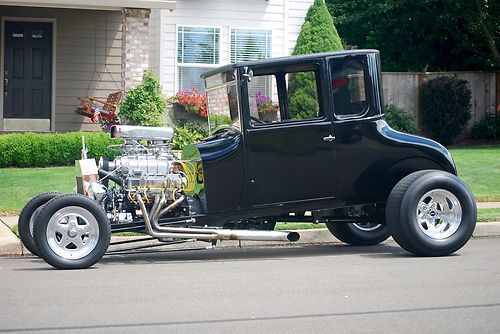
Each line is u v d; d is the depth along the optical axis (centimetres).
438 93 2833
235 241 1341
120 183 1146
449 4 2980
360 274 1004
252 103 1154
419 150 1191
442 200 1166
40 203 1184
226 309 802
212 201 1152
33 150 1958
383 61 3275
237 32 2477
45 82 2509
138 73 2238
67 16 2503
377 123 1187
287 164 1162
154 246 1153
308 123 1164
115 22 2519
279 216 1200
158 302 837
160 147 1151
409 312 788
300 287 916
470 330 718
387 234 1330
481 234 1413
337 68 1173
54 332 712
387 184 1198
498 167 1981
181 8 2436
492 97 2955
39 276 1009
